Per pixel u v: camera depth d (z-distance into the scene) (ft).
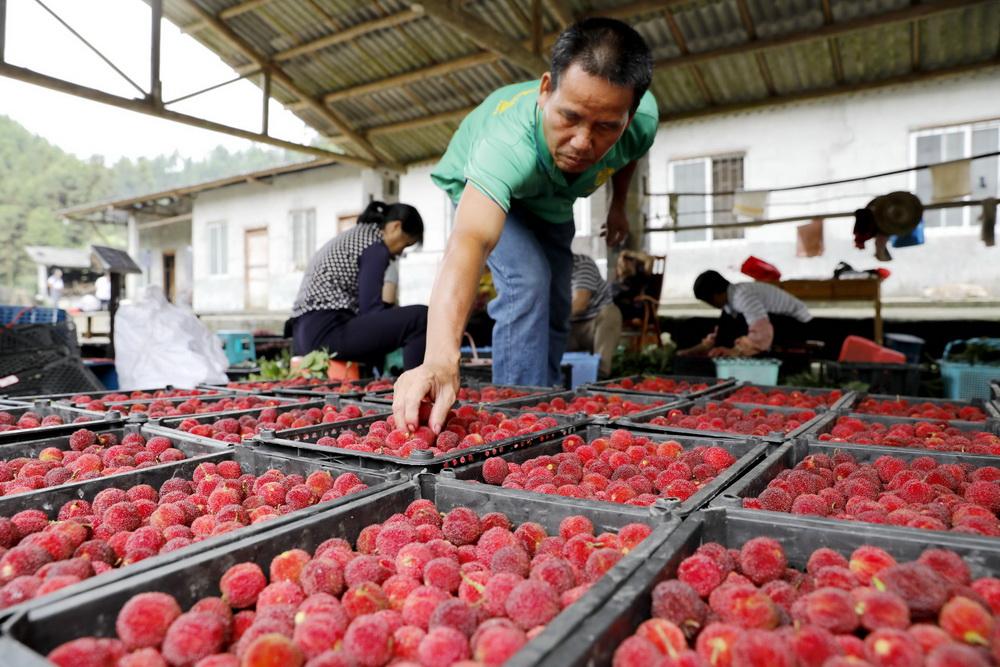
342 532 4.89
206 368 15.96
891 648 2.90
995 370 17.90
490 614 3.75
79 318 57.72
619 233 15.64
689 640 3.34
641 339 28.30
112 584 3.52
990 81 35.70
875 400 11.77
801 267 40.78
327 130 39.60
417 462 5.99
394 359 20.88
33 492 5.39
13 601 3.78
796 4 26.84
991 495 5.33
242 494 5.91
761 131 40.96
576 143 7.55
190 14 31.83
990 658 2.97
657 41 29.53
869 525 4.21
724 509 4.63
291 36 32.37
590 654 2.82
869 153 38.55
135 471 6.19
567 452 7.52
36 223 202.49
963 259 37.42
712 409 10.43
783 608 3.52
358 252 16.84
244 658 3.04
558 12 26.66
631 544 4.37
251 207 67.05
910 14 25.45
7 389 12.94
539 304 12.94
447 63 32.32
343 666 3.03
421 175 52.70
